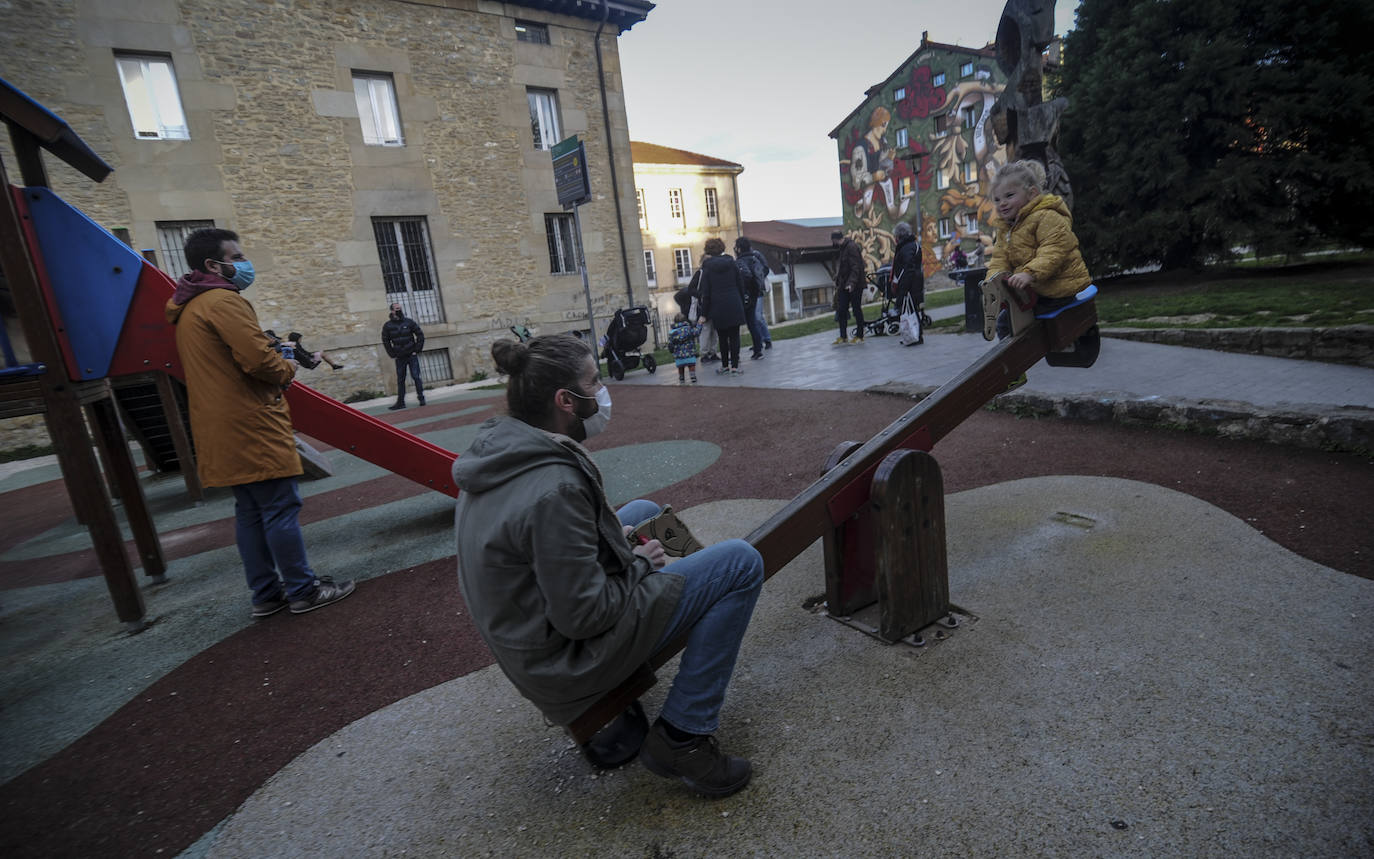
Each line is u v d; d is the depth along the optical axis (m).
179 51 12.79
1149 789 1.58
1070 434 4.59
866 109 36.12
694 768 1.69
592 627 1.46
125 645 3.22
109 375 3.40
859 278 10.61
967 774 1.70
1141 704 1.88
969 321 9.88
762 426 6.15
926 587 2.38
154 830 1.90
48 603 3.97
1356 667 1.93
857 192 37.88
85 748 2.37
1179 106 11.29
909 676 2.15
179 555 4.64
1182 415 4.29
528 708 2.28
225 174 13.37
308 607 3.34
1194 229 11.66
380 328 15.26
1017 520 3.31
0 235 2.95
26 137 3.20
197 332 2.92
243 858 1.74
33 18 11.62
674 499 4.42
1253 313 7.23
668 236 33.53
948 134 32.91
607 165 18.70
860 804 1.65
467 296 16.52
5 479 9.39
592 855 1.61
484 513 1.45
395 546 4.28
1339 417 3.58
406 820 1.82
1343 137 10.59
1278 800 1.51
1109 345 7.07
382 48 14.95
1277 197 10.99
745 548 1.76
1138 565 2.71
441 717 2.29
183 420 7.07
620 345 12.08
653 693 2.30
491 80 16.44
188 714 2.52
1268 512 3.03
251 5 13.41
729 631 1.70
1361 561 2.51
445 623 3.04
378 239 15.59
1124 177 11.62
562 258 18.31
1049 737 1.80
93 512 3.22
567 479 1.43
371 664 2.74
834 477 2.22
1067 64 13.39
